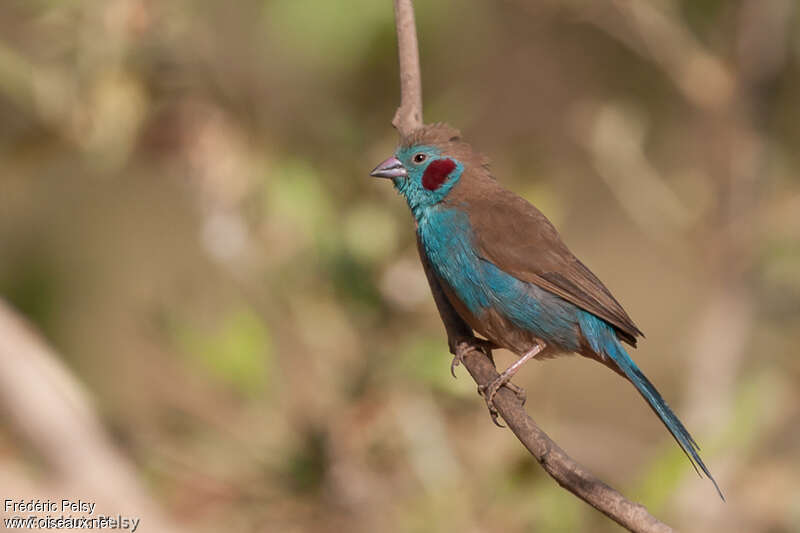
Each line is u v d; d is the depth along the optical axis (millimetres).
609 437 12898
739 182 12914
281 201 10148
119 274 13359
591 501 5254
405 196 9148
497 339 8875
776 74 12953
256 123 10672
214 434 10125
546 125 15164
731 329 12891
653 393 8312
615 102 14156
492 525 9805
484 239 8633
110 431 9641
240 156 10359
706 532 11438
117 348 12586
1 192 12789
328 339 10273
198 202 10773
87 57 9906
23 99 9977
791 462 12477
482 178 9125
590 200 16766
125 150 10164
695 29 13430
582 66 15109
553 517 9750
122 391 12023
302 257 10344
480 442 10164
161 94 10242
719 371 12836
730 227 12930
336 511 10000
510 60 14922
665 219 12688
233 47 10781
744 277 12922
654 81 15148
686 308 16641
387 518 10016
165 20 10086
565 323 8656
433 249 8891
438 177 8914
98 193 13602
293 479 9938
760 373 12047
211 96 10477
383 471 10211
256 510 9938
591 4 13227
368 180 10617
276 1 11062
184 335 10391
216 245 10414
